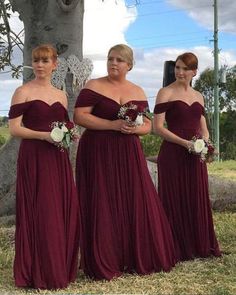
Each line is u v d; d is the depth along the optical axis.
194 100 5.95
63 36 8.25
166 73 7.57
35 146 5.05
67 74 7.80
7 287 5.10
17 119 5.05
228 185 10.00
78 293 4.83
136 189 5.38
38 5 8.41
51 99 5.14
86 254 5.33
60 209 5.06
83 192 5.38
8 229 8.03
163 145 6.00
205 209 6.01
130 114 5.19
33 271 5.01
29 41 8.55
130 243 5.37
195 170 5.93
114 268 5.30
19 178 5.07
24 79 8.73
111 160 5.33
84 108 5.35
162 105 5.88
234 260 5.84
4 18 9.43
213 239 6.07
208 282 5.09
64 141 4.99
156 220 5.46
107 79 5.43
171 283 5.07
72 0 8.17
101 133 5.35
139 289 4.91
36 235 5.02
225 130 34.41
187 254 5.93
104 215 5.27
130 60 5.39
